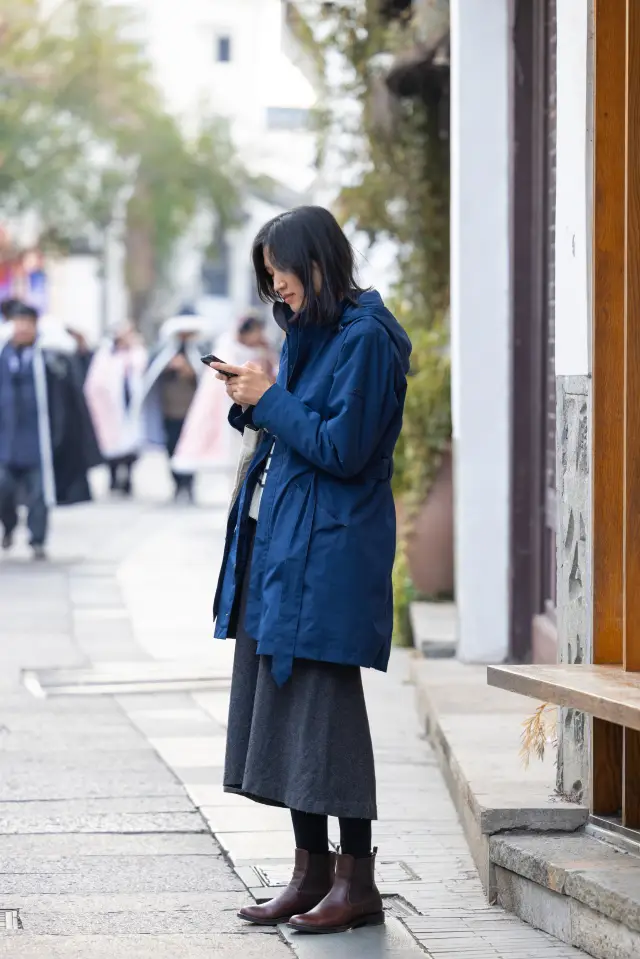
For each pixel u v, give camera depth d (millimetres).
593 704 6828
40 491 23203
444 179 18516
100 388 34938
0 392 23156
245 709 7340
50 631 16797
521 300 13242
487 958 6973
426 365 16562
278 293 7195
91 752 11234
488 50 13320
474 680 12289
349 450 6930
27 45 62188
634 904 6641
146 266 73812
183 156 66250
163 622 17438
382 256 18672
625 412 7359
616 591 7781
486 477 13391
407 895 7938
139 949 7078
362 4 18578
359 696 7180
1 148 62000
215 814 9523
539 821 7895
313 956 6949
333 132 18797
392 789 10156
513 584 13359
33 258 67562
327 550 7012
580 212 7988
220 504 33406
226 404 32406
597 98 7637
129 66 64062
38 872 8344
